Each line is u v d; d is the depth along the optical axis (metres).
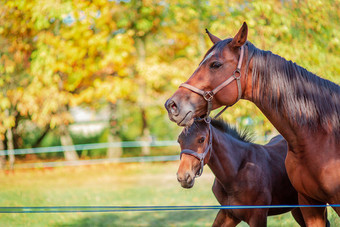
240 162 4.03
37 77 12.01
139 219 7.20
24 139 18.50
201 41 8.63
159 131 19.34
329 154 2.73
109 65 13.47
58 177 12.45
